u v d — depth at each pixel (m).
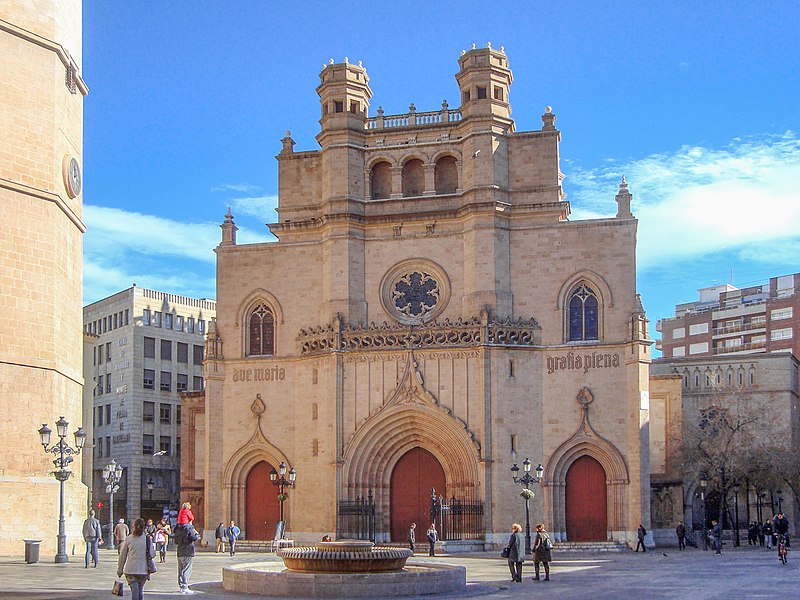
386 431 75.25
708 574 48.12
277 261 80.19
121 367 119.88
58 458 51.78
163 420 120.56
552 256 76.00
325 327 77.81
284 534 76.69
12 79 57.44
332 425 75.38
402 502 76.38
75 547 59.47
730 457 79.94
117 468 74.19
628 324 74.06
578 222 75.88
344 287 77.69
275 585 36.97
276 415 78.31
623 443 73.19
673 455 83.19
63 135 61.25
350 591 36.44
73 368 62.47
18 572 45.34
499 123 78.06
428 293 78.00
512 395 74.25
